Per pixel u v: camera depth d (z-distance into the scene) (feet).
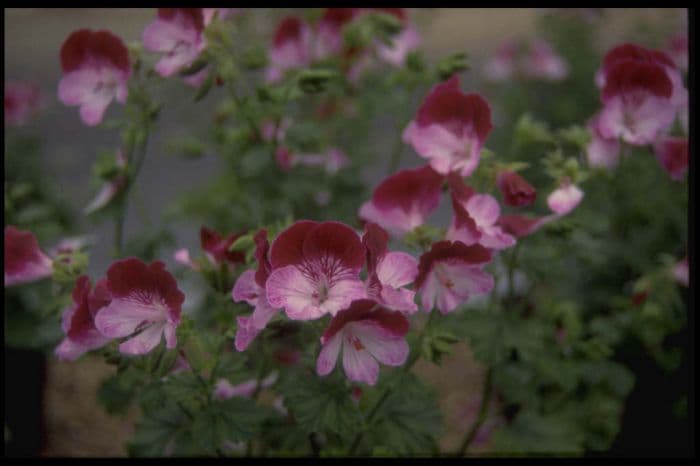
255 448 2.67
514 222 2.23
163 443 2.25
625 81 2.29
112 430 3.67
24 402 3.46
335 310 1.86
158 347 2.02
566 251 2.56
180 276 2.49
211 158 5.59
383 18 2.73
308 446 2.52
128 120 2.45
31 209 2.80
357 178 2.96
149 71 2.30
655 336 2.74
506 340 2.42
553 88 4.76
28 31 8.24
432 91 2.16
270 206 2.75
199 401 2.19
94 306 2.01
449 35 6.43
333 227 1.88
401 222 2.14
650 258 3.28
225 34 2.27
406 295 1.90
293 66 2.88
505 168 2.18
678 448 3.13
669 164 2.39
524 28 6.40
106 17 5.96
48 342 2.99
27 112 3.94
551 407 2.79
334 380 2.12
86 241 2.53
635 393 3.20
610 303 3.18
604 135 2.31
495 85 4.94
